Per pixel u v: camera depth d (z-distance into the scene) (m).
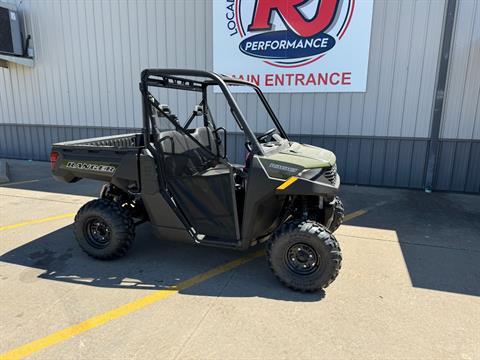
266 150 3.28
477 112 6.31
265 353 2.38
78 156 3.76
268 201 3.22
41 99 9.25
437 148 6.59
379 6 6.36
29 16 8.80
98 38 8.34
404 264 3.73
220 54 7.34
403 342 2.50
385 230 4.71
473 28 6.06
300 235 3.04
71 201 5.98
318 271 3.05
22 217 5.16
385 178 6.97
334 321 2.73
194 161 3.78
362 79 6.63
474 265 3.71
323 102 6.95
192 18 7.48
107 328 2.64
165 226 3.54
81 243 3.77
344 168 7.14
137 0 7.80
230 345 2.45
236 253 3.97
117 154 3.59
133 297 3.07
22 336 2.55
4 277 3.41
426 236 4.50
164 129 3.56
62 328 2.64
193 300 3.02
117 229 3.60
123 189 3.70
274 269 3.18
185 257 3.87
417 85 6.46
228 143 7.64
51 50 8.82
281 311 2.86
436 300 3.04
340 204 4.23
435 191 6.74
